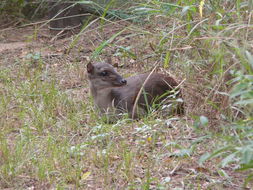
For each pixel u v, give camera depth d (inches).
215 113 399.5
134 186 334.3
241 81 314.3
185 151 353.4
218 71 371.2
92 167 373.1
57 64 639.8
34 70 619.8
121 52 625.9
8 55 691.4
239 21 370.0
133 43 615.8
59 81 581.9
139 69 578.6
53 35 760.3
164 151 388.8
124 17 658.8
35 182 355.9
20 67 631.8
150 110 463.8
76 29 750.5
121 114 462.6
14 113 492.7
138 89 483.8
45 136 435.5
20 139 419.5
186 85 430.9
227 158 285.1
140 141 403.9
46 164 371.9
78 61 649.6
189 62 417.4
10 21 858.1
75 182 354.0
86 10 757.9
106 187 343.0
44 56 668.7
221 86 390.9
